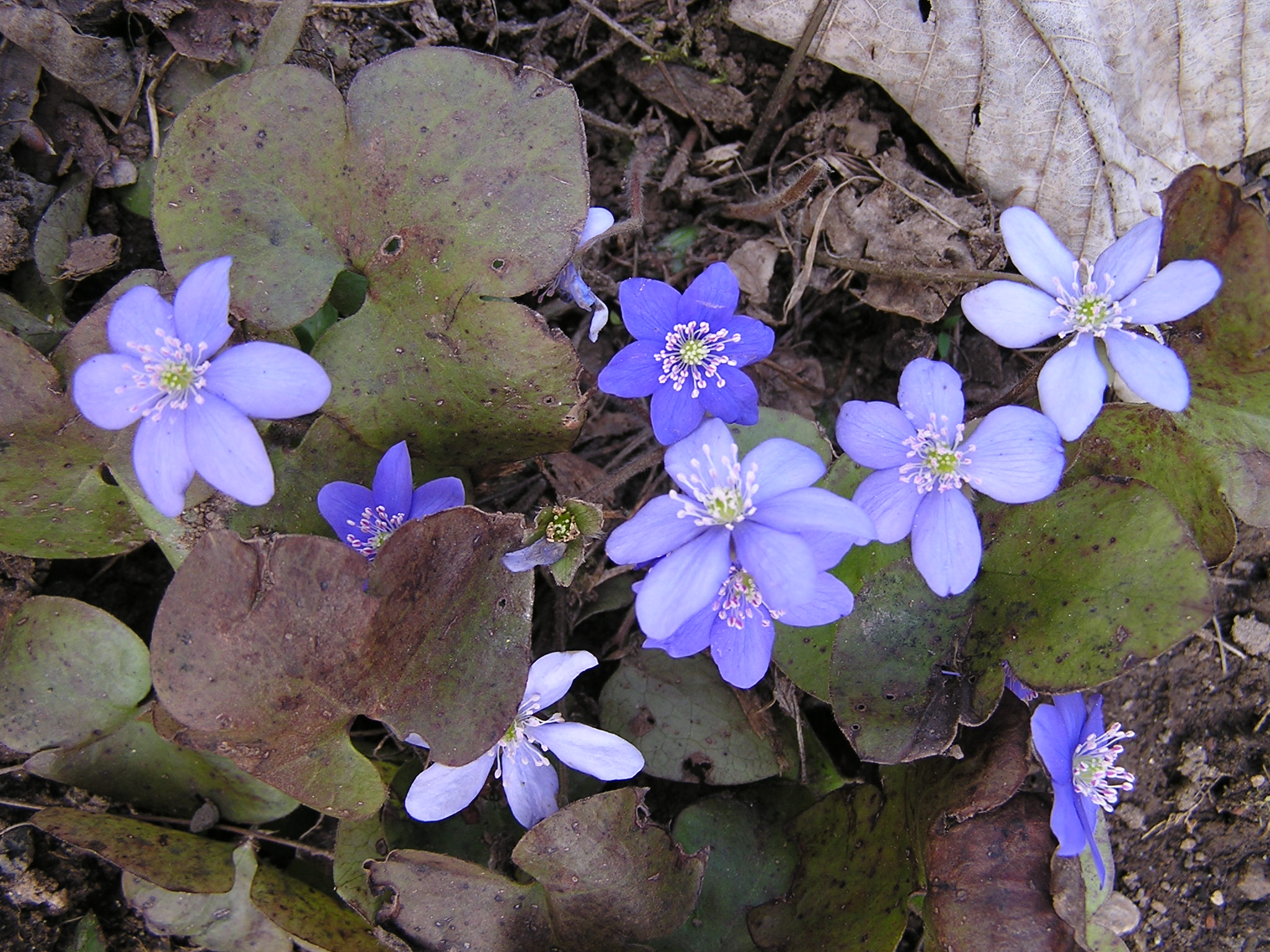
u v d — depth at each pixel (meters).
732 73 0.17
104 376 0.12
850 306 0.17
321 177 0.14
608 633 0.17
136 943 0.15
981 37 0.16
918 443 0.13
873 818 0.15
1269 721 0.17
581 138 0.13
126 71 0.15
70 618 0.14
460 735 0.13
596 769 0.14
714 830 0.15
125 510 0.14
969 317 0.13
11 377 0.13
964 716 0.14
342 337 0.14
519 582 0.13
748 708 0.16
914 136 0.17
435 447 0.14
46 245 0.15
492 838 0.15
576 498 0.13
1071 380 0.13
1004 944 0.13
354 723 0.16
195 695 0.12
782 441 0.12
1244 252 0.14
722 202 0.17
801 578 0.11
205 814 0.15
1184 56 0.16
